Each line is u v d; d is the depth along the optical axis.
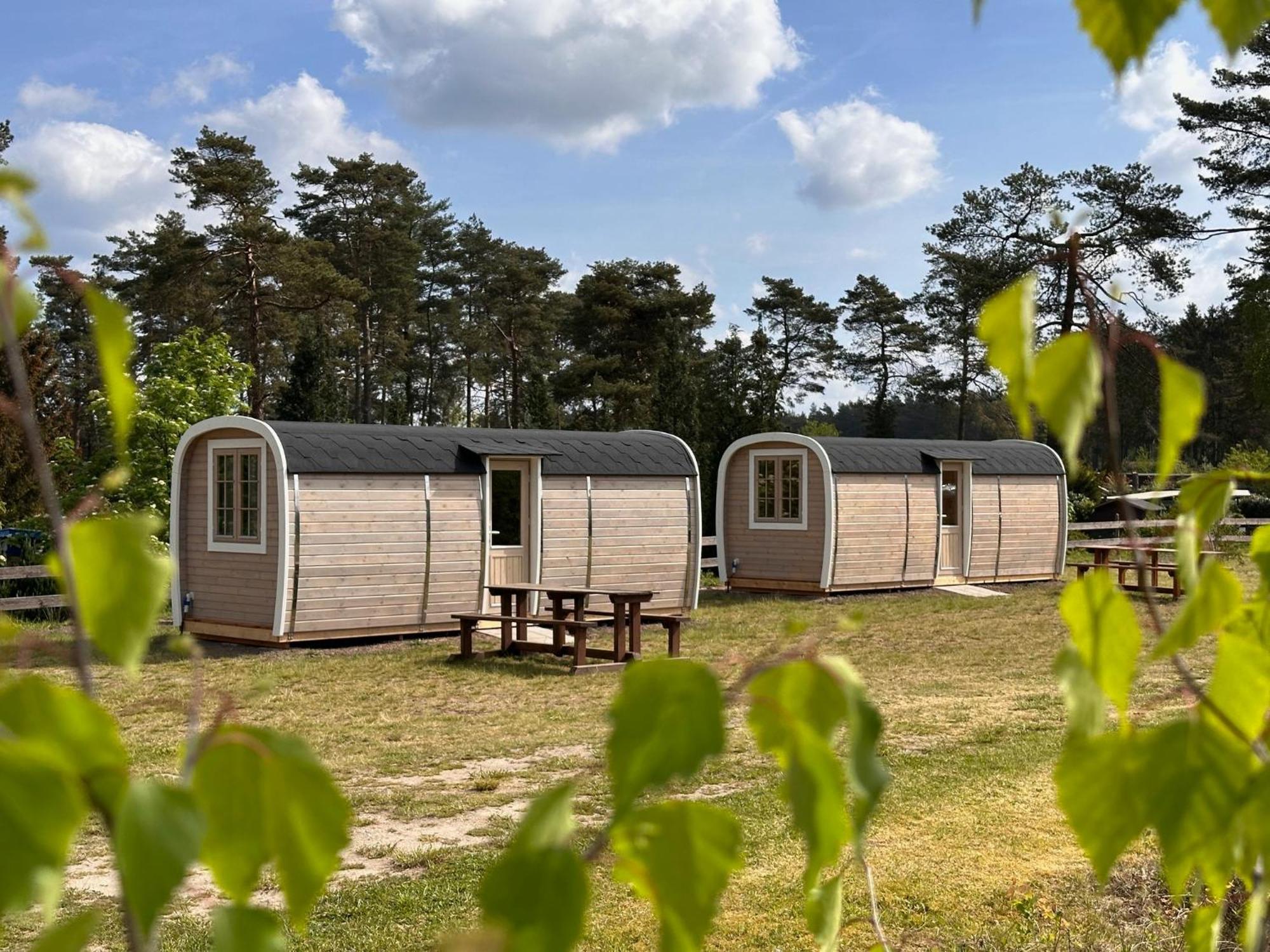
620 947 5.95
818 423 60.03
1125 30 0.87
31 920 6.17
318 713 12.50
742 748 10.23
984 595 23.89
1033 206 40.06
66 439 22.52
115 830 0.62
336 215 59.62
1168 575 23.77
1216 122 36.56
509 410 69.06
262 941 0.75
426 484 17.66
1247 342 44.28
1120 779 0.98
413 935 6.26
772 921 6.28
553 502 19.16
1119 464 0.90
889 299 70.19
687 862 0.79
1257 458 29.42
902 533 24.44
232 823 0.78
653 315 55.50
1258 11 0.88
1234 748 0.97
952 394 60.19
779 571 24.31
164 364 22.42
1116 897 6.43
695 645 17.36
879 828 7.91
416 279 67.06
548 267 66.88
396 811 8.80
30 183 0.67
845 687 0.84
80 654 0.66
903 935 6.04
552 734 11.47
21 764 0.59
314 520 16.66
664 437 21.28
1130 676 1.01
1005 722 11.74
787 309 70.94
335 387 39.38
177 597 17.75
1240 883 5.45
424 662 15.73
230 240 43.28
